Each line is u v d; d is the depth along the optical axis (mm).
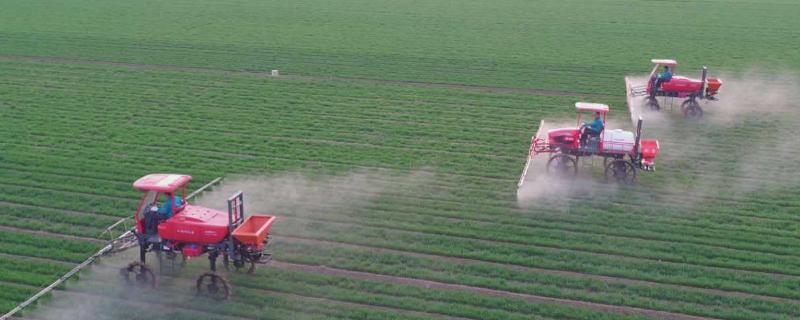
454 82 42688
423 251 23141
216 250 20500
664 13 63906
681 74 44438
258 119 35625
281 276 21531
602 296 20625
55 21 57250
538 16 62656
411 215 25562
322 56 48312
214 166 29562
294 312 19797
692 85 36062
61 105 37344
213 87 41125
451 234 24297
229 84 41719
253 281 21234
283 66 45750
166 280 21250
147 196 21453
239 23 58188
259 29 56188
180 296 20453
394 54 49031
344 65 46156
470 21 60250
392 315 19703
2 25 55219
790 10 64938
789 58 48625
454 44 52219
